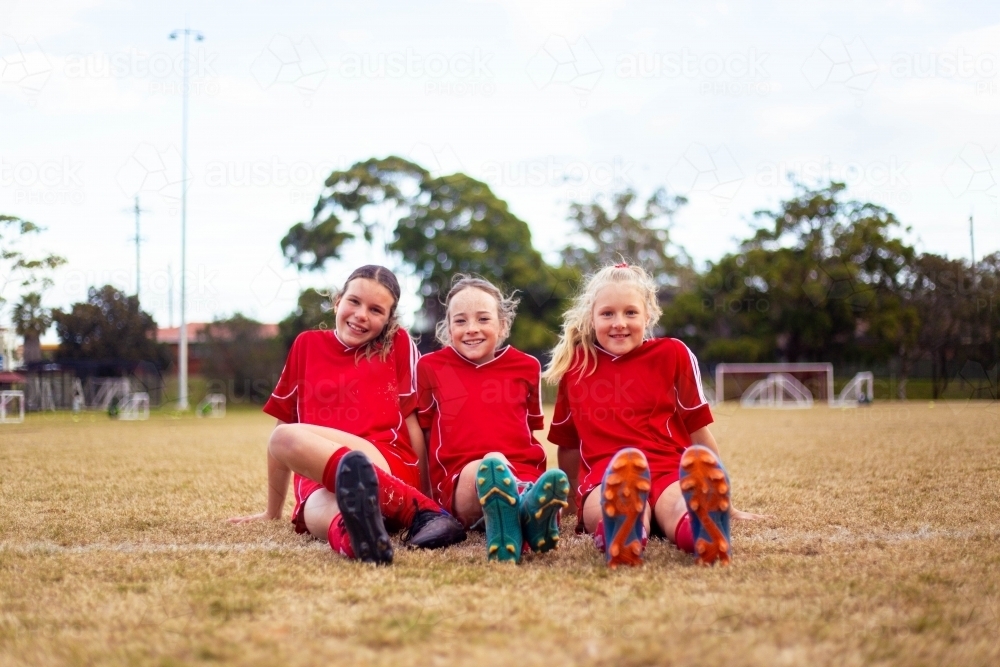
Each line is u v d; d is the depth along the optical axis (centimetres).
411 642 119
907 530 213
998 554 179
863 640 119
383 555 174
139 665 112
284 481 241
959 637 121
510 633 124
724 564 172
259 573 166
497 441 221
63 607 142
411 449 230
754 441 562
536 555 187
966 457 394
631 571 167
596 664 110
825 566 169
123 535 217
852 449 468
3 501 282
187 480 349
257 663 111
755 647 116
